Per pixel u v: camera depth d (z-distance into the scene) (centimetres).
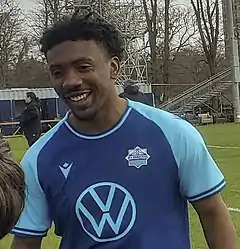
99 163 258
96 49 252
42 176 262
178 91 5569
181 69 5759
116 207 254
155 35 5453
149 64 5450
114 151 259
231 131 2741
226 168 1366
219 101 4184
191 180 263
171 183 260
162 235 255
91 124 260
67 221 261
